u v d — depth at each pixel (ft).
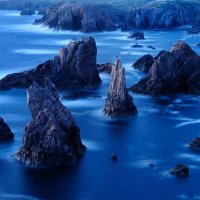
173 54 492.54
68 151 317.63
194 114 433.07
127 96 419.54
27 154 316.81
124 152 342.23
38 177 301.43
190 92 488.02
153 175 306.55
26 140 319.06
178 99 475.31
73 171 309.42
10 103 465.06
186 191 286.66
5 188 289.74
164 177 303.07
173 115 428.56
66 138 322.55
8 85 510.17
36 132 317.22
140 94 484.74
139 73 592.60
